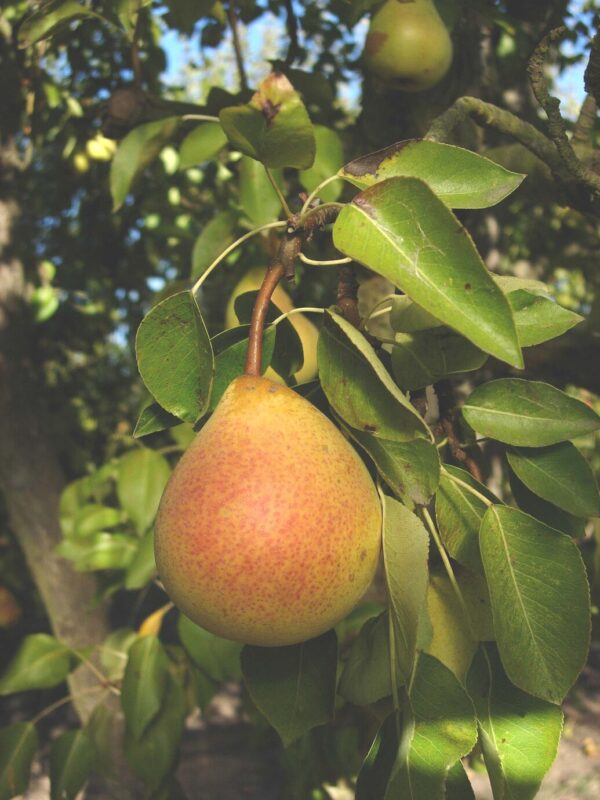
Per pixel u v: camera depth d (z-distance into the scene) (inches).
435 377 11.6
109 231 43.7
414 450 10.4
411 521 10.4
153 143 20.2
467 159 10.4
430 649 12.0
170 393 10.9
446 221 8.9
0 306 34.3
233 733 59.9
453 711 10.4
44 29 19.9
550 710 11.0
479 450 14.9
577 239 45.3
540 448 11.8
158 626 22.4
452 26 21.1
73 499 26.3
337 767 22.3
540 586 10.7
